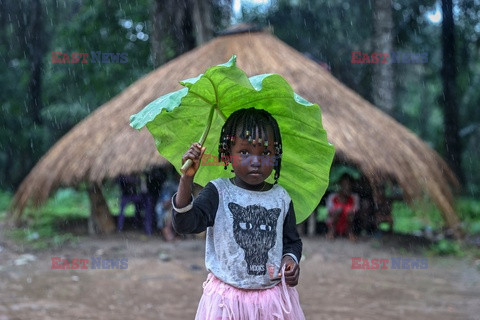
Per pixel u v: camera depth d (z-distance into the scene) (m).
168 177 11.71
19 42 21.53
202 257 9.49
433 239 11.54
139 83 12.35
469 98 20.80
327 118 10.63
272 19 20.91
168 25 14.41
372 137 10.73
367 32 20.36
